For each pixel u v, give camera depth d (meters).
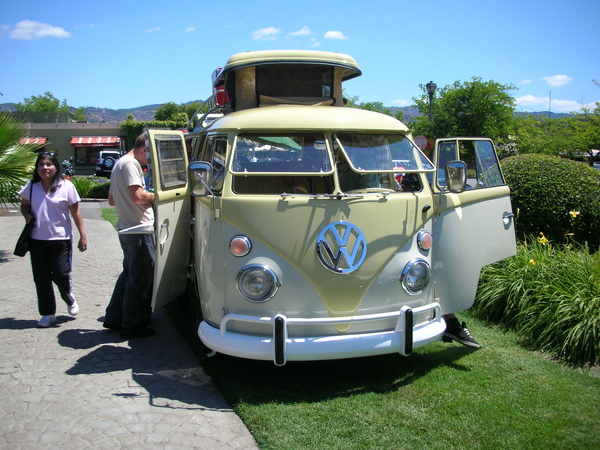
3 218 14.02
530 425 3.56
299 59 5.68
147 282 5.14
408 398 3.96
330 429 3.50
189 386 4.23
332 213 3.98
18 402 3.88
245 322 4.00
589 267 5.29
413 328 4.22
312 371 4.48
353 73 6.27
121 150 39.38
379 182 4.59
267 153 4.28
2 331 5.39
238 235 3.99
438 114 18.08
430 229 4.43
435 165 4.74
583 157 22.14
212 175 4.63
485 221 4.87
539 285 5.40
